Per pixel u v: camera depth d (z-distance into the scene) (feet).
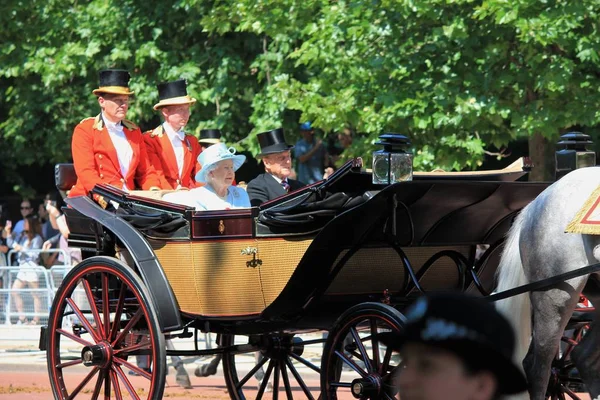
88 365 30.71
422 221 27.68
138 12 71.20
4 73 74.08
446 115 51.31
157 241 30.22
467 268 29.71
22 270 61.26
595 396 26.32
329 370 26.81
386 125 53.11
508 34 51.42
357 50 53.88
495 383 9.20
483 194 27.35
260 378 42.68
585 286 26.13
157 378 28.60
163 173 37.06
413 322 9.47
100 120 35.37
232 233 28.60
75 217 33.14
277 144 37.70
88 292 31.12
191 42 72.69
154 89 71.00
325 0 56.65
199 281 29.25
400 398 9.80
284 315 28.48
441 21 52.54
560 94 51.75
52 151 84.99
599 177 25.71
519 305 26.81
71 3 75.41
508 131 53.67
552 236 25.80
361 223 26.68
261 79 67.46
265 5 58.23
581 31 50.44
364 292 28.96
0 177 98.84
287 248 27.99
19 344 58.80
